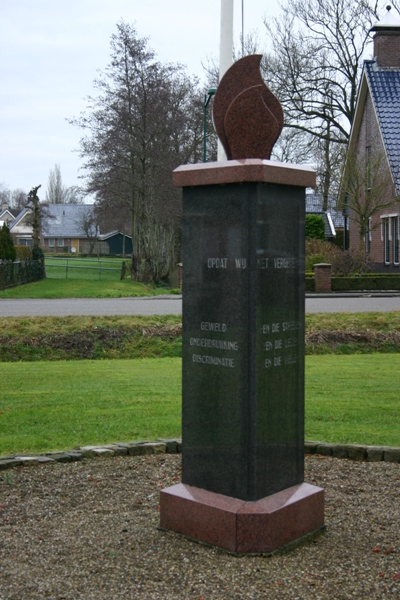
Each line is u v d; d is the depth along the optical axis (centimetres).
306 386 1077
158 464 685
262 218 475
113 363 1403
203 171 486
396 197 3481
